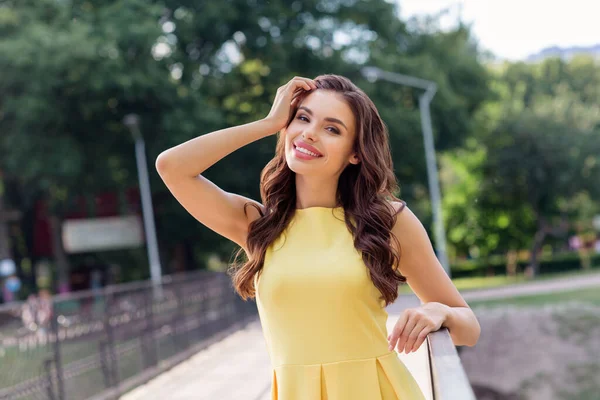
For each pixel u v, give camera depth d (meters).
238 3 27.81
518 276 47.88
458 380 1.38
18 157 24.09
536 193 43.34
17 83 23.56
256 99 29.06
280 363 2.08
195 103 25.42
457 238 45.53
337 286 2.04
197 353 12.43
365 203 2.17
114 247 29.59
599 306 28.64
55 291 30.42
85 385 7.86
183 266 31.34
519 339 26.73
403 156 29.92
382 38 31.12
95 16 25.22
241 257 2.38
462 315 2.13
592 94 55.38
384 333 2.13
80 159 24.41
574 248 61.75
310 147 2.15
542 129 41.81
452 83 33.94
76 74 23.17
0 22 24.42
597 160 41.84
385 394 2.06
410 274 2.27
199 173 2.21
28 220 30.83
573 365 25.14
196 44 28.77
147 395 8.80
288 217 2.20
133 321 9.96
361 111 2.17
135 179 26.64
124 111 25.00
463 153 41.66
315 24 28.12
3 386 6.07
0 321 6.25
